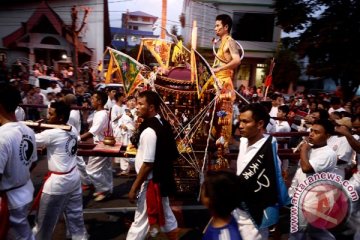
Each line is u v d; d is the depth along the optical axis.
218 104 4.21
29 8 20.97
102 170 4.89
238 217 2.60
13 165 2.52
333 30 16.06
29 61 19.47
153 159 3.04
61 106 3.28
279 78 21.41
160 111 4.15
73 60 19.81
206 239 2.07
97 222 4.25
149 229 3.24
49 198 3.14
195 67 3.85
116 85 13.99
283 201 2.60
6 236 2.52
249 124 2.62
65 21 21.34
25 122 3.25
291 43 19.16
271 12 23.48
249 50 23.98
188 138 4.20
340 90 16.84
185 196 4.35
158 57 4.62
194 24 4.02
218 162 4.17
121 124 6.69
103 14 21.53
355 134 4.51
